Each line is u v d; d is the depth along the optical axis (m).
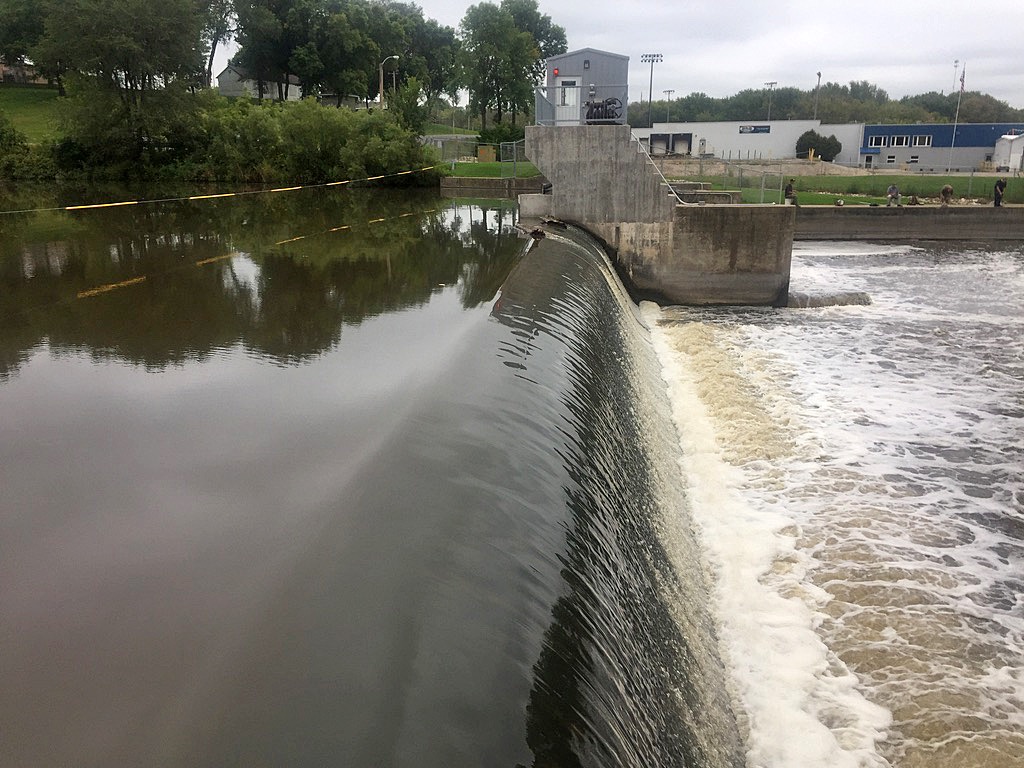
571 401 9.48
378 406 9.35
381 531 5.92
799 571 9.95
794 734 7.49
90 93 49.19
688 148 81.50
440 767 3.83
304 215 32.44
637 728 5.34
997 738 7.39
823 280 30.83
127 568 5.90
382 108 53.75
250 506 6.86
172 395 9.95
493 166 51.75
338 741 3.95
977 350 19.98
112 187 48.28
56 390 10.17
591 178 24.70
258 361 11.39
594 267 19.77
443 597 5.12
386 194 45.34
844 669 8.29
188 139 52.59
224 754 3.88
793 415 15.09
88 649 4.91
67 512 6.86
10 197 39.81
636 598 7.14
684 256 24.89
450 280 17.73
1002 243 42.75
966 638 8.72
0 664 4.80
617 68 28.94
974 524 11.07
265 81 90.56
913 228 43.50
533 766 4.02
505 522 6.21
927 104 157.62
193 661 4.73
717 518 11.23
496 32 76.56
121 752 4.01
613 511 8.09
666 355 19.02
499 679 4.49
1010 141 77.12
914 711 7.72
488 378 9.49
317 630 4.79
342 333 12.97
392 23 94.88
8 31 84.00
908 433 14.30
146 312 14.52
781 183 25.36
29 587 5.69
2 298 15.68
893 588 9.54
